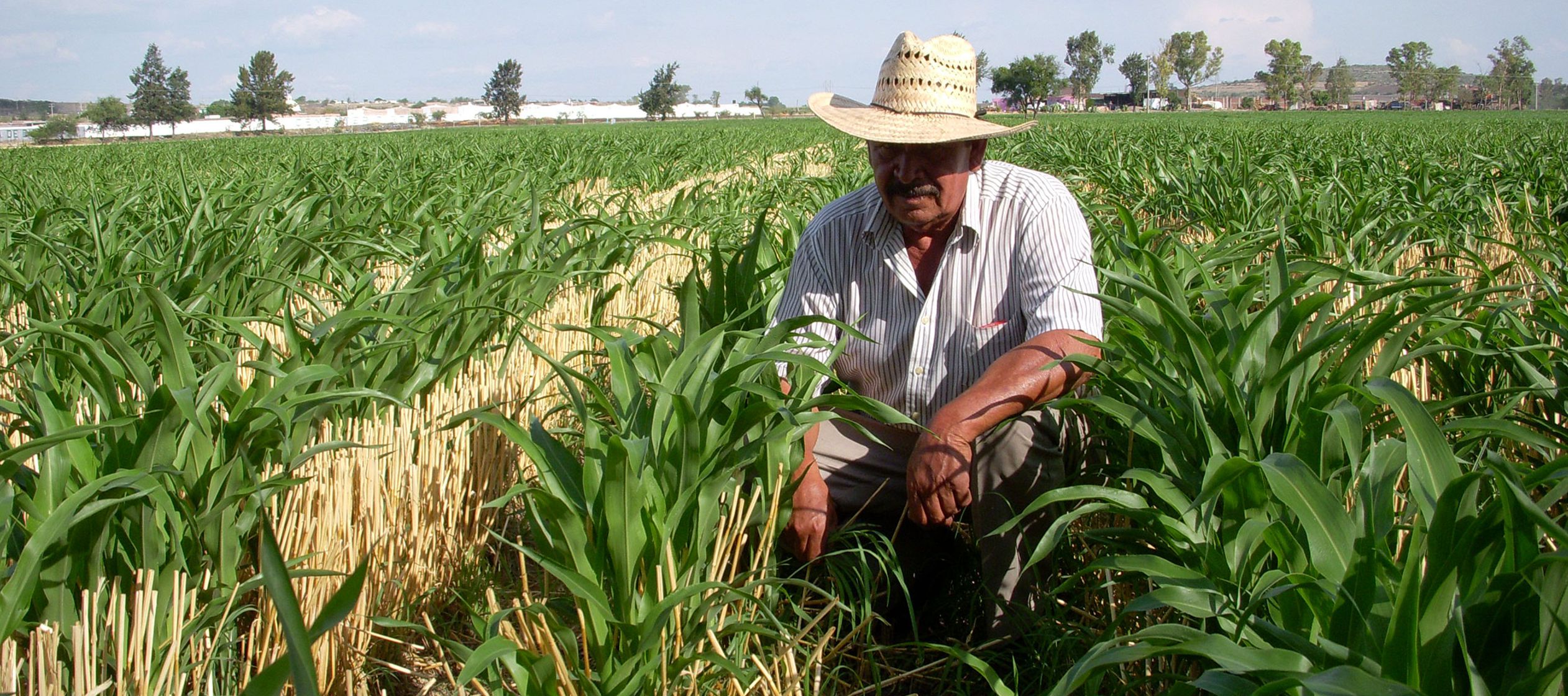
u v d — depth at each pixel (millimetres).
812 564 2740
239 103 93000
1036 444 2490
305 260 4496
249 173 9594
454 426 1985
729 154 19609
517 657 1740
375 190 7223
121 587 2025
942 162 2406
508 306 3984
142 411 2219
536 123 102125
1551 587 1317
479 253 3857
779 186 8031
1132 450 2504
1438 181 8016
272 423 2230
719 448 2115
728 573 2340
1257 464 1596
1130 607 1700
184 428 2133
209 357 3092
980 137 2305
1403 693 1200
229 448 2131
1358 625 1479
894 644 2633
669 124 62906
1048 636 2355
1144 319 2143
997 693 1683
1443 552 1351
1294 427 2049
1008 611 2506
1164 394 2172
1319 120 45750
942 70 2404
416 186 7793
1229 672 1481
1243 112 81000
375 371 2979
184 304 3502
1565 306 3059
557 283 4320
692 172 14977
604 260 5039
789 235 4344
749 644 2305
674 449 2014
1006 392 2287
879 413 2059
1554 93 144125
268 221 5480
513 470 3096
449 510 2666
